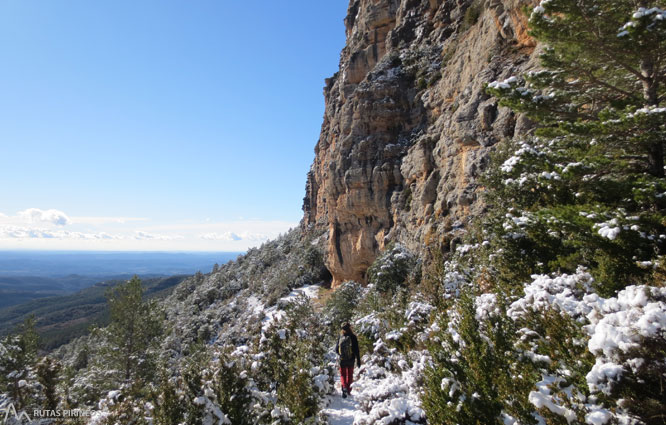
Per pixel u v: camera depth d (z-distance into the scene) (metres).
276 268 56.06
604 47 6.92
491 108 17.05
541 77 7.90
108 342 19.62
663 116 5.93
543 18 7.34
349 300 23.39
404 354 8.35
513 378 4.22
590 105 8.31
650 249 5.91
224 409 5.92
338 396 8.36
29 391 11.56
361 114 30.50
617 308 3.96
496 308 6.06
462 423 4.20
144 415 6.62
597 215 6.30
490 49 18.91
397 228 25.77
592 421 3.32
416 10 33.16
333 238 34.72
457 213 18.44
